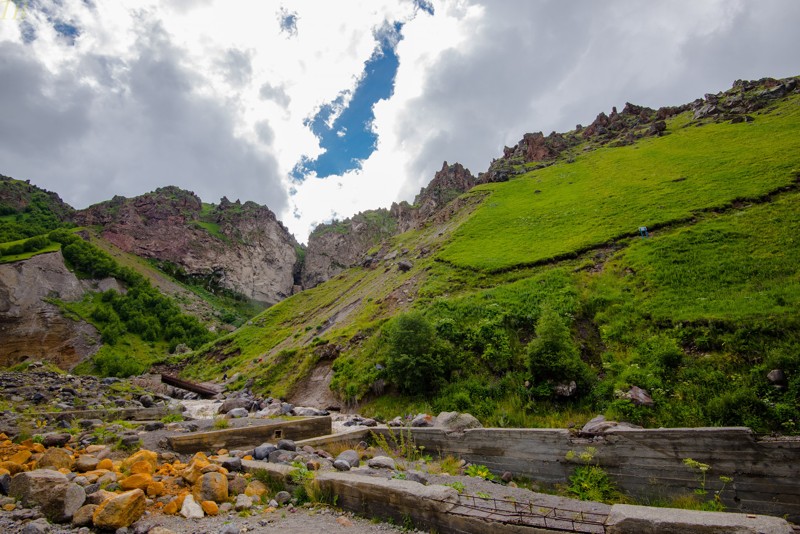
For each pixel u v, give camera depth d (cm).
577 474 1427
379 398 2833
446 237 6506
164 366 7375
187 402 3750
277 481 1005
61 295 11931
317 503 925
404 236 9412
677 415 1662
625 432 1388
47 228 17738
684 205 4234
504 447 1608
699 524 602
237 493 948
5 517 702
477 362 2673
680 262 2964
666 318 2325
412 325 2797
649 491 1312
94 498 777
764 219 3219
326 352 3862
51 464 943
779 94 8869
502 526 710
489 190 8738
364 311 4875
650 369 1983
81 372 9656
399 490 827
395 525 812
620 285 2989
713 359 1864
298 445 1562
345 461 1217
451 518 759
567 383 2102
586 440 1457
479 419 2177
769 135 6162
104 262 14075
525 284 3553
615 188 5959
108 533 703
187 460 1237
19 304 10756
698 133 8019
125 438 1280
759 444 1180
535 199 6988
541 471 1509
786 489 1122
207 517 809
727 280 2511
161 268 19325
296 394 3634
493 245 5203
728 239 3078
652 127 9962
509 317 2962
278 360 4466
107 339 11025
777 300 2045
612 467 1390
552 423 1959
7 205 18425
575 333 2608
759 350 1786
